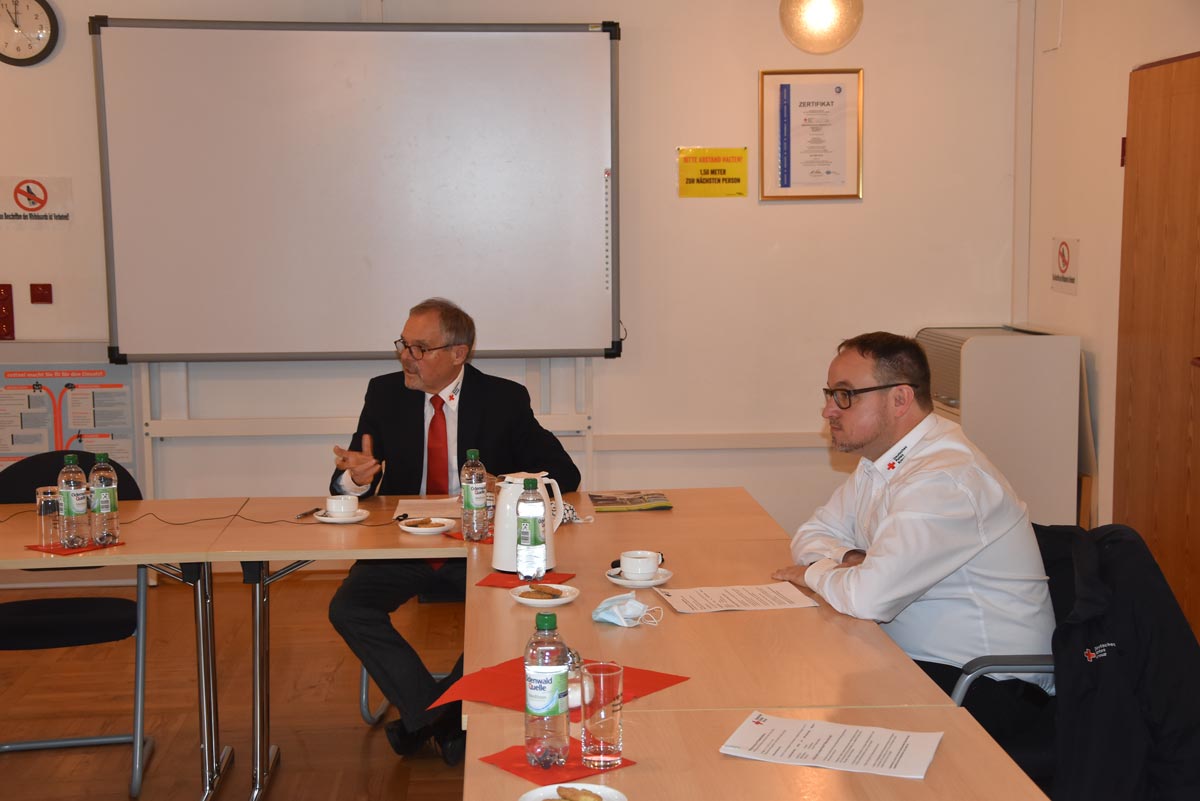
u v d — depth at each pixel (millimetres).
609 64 4508
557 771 1383
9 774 2998
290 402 4703
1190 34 3398
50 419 4594
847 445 2330
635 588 2242
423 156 4527
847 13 3545
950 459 2197
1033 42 4578
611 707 1409
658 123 4633
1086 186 4133
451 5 4535
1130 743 1752
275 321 4566
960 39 4633
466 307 4609
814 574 2186
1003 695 2078
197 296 4523
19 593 4660
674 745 1460
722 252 4715
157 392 4648
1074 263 4242
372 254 4562
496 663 1797
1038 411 4141
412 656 2828
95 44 4355
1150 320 3635
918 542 2062
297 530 2789
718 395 4797
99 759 3098
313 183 4508
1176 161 3453
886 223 4719
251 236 4512
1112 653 1792
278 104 4453
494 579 2324
